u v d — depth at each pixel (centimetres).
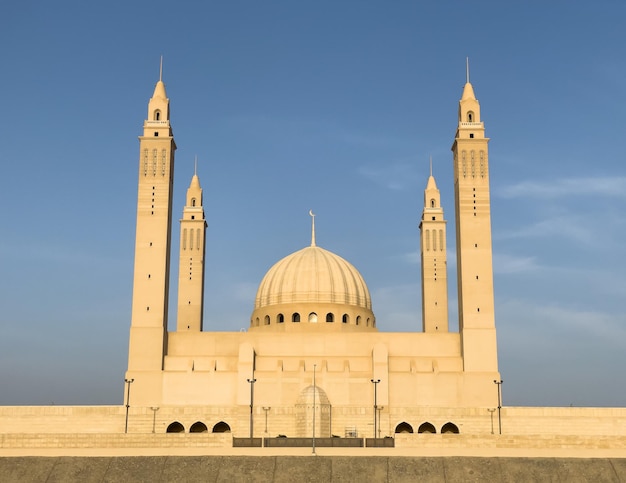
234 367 13388
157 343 13188
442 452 8981
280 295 14838
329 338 13625
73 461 8444
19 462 8412
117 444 9444
